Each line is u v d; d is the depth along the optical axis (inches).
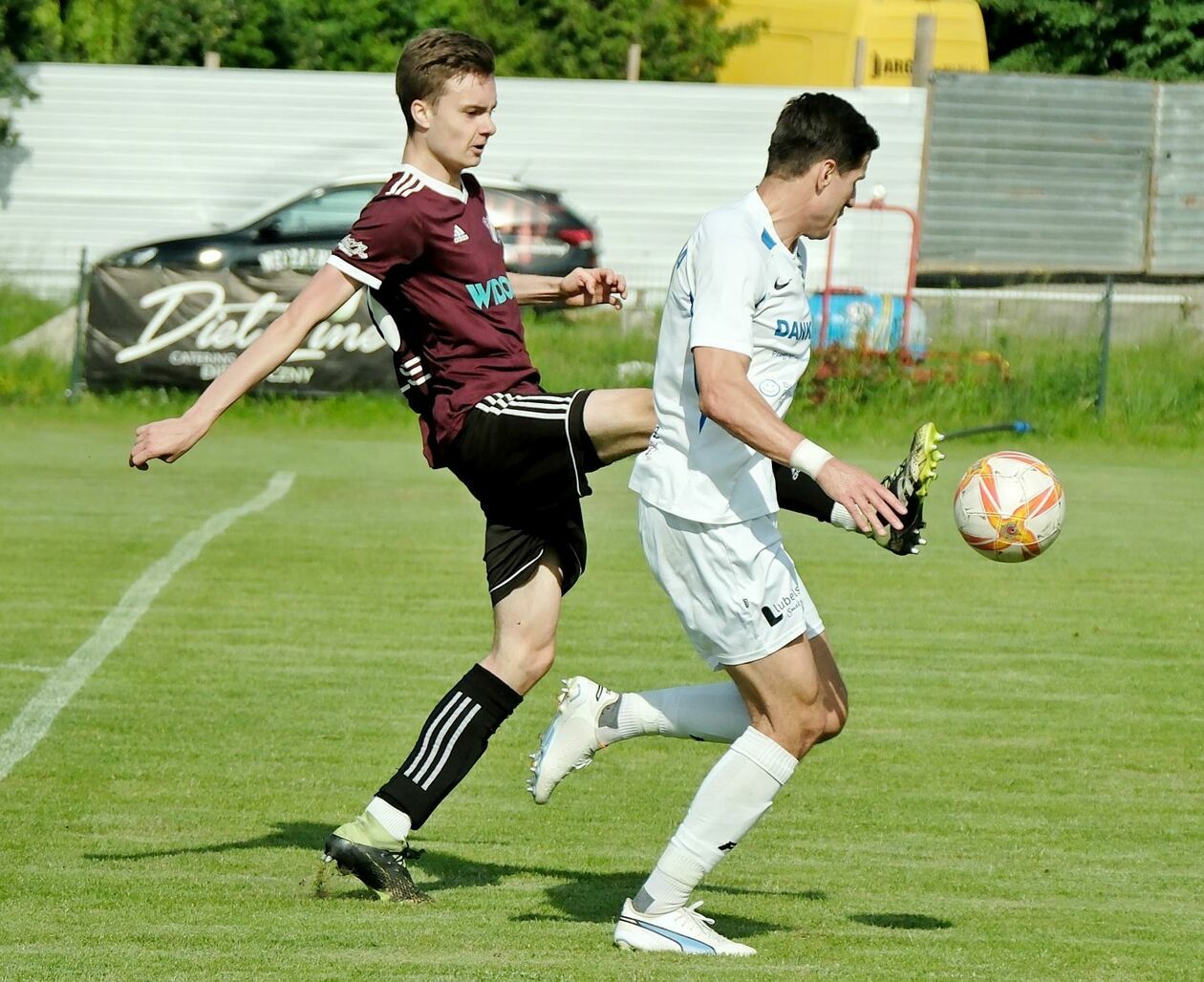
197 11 4092.0
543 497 648.4
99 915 607.5
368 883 637.3
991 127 3526.1
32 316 2763.3
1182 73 4569.4
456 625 1262.3
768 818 797.2
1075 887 682.8
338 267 636.1
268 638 1198.9
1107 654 1208.2
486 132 647.1
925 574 1547.7
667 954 570.6
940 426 2637.8
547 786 655.1
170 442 601.6
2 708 976.3
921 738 960.3
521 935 593.3
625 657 1158.3
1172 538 1769.2
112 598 1333.7
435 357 657.6
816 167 569.0
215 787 823.1
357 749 904.3
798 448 537.6
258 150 3412.9
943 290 3024.1
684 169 3385.8
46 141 3412.9
